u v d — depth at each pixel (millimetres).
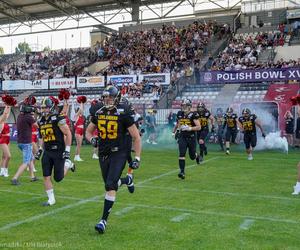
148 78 23312
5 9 36656
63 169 6883
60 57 35062
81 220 5938
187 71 23688
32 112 9117
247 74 18609
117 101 5594
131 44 31562
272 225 5691
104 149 5582
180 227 5578
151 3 33438
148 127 19438
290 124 16797
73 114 21062
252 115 13125
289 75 17750
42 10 36438
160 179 9492
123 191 8016
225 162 12625
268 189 8289
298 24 27469
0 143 9945
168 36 30688
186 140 9609
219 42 28438
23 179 9641
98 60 31906
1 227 5578
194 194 7785
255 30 29516
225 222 5832
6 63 37594
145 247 4770
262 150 16406
